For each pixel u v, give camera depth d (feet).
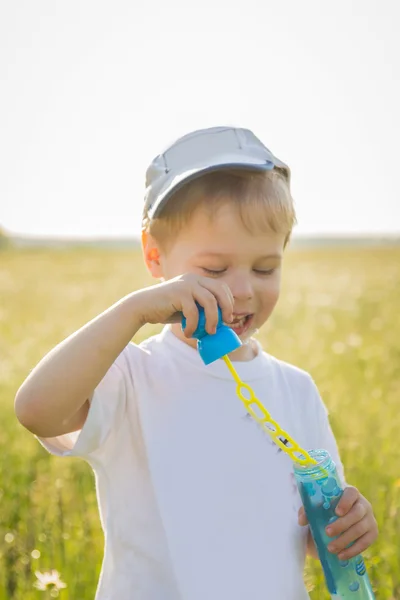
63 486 12.72
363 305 45.21
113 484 6.68
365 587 6.40
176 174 6.97
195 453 6.64
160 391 6.77
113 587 6.54
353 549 6.35
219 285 6.08
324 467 6.32
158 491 6.50
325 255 129.80
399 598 9.69
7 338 30.60
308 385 7.61
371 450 14.10
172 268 6.95
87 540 10.53
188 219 6.70
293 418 7.28
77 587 9.50
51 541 10.61
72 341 6.03
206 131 7.18
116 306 6.09
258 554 6.54
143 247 7.50
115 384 6.61
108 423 6.46
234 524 6.55
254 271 6.79
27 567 10.40
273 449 6.89
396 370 22.49
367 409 16.81
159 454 6.59
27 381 6.09
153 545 6.45
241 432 6.83
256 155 7.04
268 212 6.67
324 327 33.99
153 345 7.20
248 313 6.72
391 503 11.44
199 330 5.98
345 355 24.99
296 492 6.86
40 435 6.21
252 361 7.19
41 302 49.57
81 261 108.78
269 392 7.17
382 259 113.60
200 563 6.40
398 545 10.55
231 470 6.68
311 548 7.12
